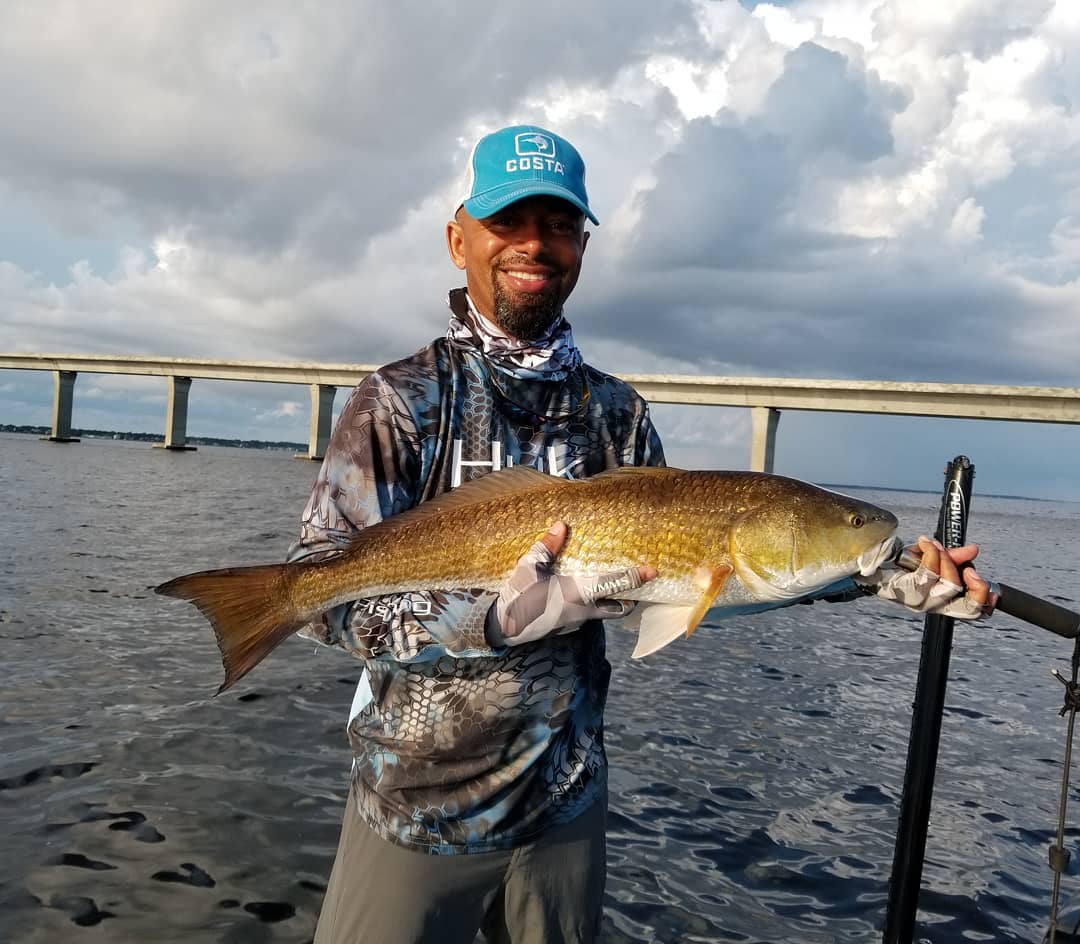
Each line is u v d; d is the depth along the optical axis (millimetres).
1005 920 4309
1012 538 41031
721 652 10406
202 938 3682
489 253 2482
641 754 6336
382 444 2424
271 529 21172
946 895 4520
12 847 4344
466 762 2312
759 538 2477
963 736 7551
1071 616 2404
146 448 97125
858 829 5246
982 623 14867
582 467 2650
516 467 2475
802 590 2502
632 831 4988
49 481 34844
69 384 84625
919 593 2432
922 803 2914
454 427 2498
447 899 2346
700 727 7121
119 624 9453
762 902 4277
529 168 2418
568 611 2250
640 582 2344
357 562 2346
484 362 2543
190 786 5195
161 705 6730
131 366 79500
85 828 4590
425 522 2396
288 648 8750
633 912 4102
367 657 2279
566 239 2516
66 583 11828
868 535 2473
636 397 2879
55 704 6609
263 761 5664
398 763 2336
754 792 5738
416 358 2547
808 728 7324
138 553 15500
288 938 3725
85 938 3625
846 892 4422
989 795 6074
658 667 9305
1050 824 5582
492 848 2322
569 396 2646
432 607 2248
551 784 2383
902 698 8695
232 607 2330
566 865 2434
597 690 2557
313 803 5066
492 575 2424
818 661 10273
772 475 2641
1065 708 2676
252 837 4602
